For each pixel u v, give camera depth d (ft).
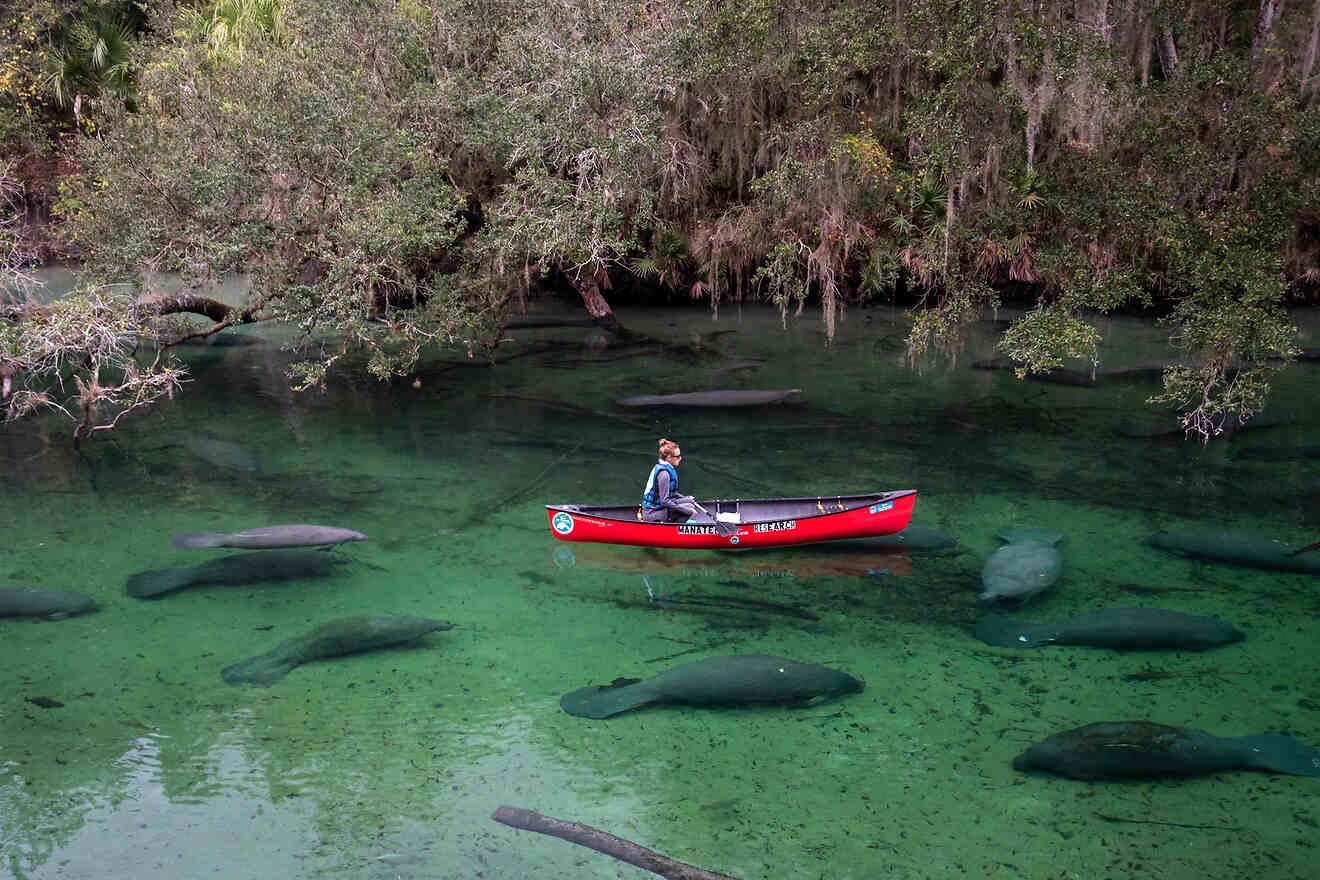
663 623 27.96
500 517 36.91
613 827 18.66
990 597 28.55
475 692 23.97
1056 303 46.88
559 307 87.92
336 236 45.78
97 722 22.30
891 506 33.01
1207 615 28.14
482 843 18.15
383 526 35.83
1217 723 22.26
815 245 65.87
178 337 53.31
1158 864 17.42
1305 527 35.50
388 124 49.67
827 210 60.49
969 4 45.52
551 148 50.98
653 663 25.50
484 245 49.75
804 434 48.70
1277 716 22.53
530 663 25.52
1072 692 23.80
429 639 26.89
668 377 61.82
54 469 42.60
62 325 41.75
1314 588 29.96
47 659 25.36
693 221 75.87
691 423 50.93
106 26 88.02
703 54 54.65
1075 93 50.93
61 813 18.95
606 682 24.45
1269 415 51.11
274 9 75.72
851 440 47.60
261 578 30.50
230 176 43.73
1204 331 44.11
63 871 17.21
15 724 22.13
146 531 34.91
